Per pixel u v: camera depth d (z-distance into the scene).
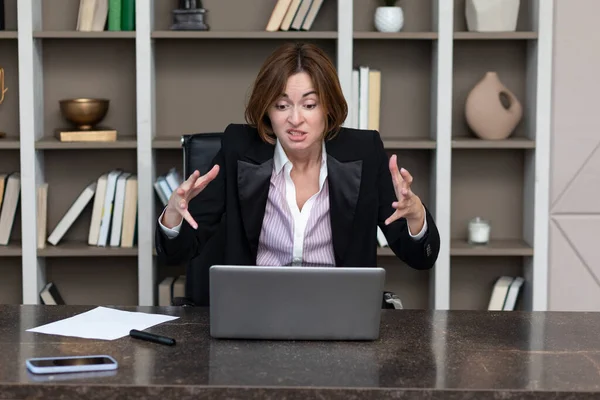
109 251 4.05
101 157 4.31
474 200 4.38
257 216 2.86
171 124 4.28
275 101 2.68
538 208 4.11
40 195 4.07
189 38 4.21
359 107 4.05
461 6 4.28
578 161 4.08
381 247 4.12
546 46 4.03
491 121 4.10
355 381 1.90
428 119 4.30
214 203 2.89
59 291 4.36
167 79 4.26
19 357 2.06
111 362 1.99
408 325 2.38
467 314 2.51
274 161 2.90
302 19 4.00
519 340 2.23
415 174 4.35
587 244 4.12
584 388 1.86
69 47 4.22
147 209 4.03
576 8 4.01
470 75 4.30
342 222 2.86
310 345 2.17
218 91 4.27
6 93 4.23
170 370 1.96
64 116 4.08
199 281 3.11
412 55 4.28
